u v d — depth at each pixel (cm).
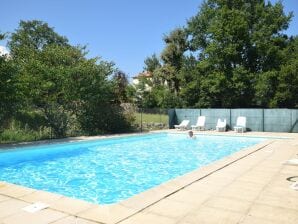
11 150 1295
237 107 3541
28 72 1739
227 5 3825
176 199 570
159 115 2680
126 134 2042
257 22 3831
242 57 3606
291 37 3878
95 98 1950
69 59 2017
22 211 504
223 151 1555
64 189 854
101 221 461
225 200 563
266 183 688
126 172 1070
